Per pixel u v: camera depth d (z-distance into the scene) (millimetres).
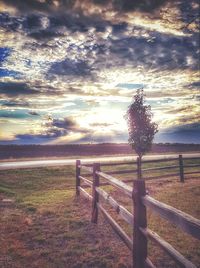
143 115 20766
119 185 4957
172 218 2828
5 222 7465
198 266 4738
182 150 66375
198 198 10000
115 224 5359
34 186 15094
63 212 8406
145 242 3881
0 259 5145
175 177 16312
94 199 7262
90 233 6473
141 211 3914
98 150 66688
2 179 16562
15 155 52188
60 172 19906
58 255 5281
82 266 4840
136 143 20953
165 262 4863
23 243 5918
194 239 6016
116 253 5324
